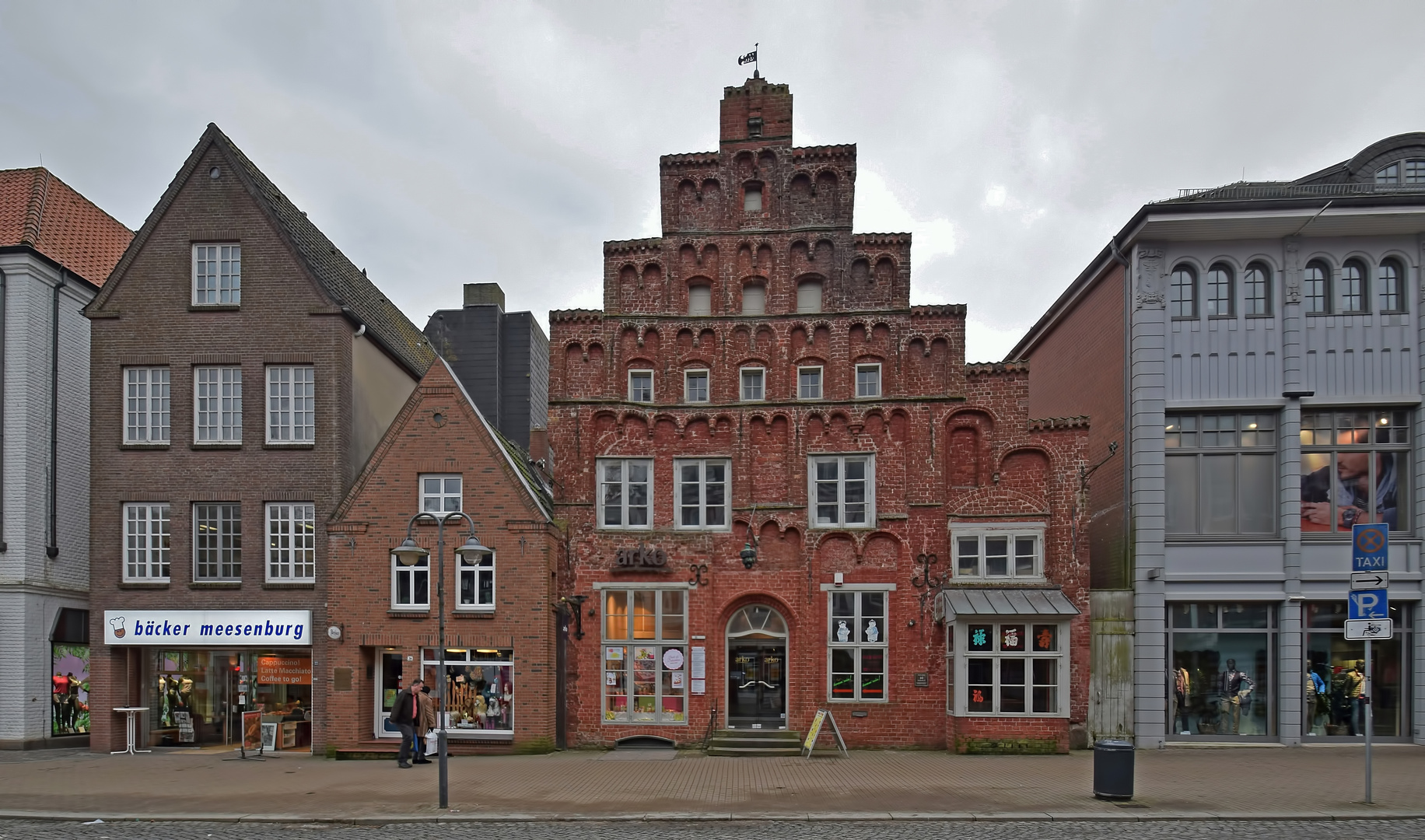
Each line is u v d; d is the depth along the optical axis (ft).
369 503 83.56
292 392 87.61
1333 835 48.06
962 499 83.92
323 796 59.67
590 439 87.04
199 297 88.84
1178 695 81.97
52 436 91.45
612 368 87.71
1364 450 82.89
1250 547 82.23
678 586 84.38
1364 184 86.94
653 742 82.89
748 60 91.20
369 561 82.99
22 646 86.63
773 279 88.58
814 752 78.69
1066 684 77.92
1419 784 61.31
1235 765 69.72
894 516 83.97
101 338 88.43
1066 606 78.84
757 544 85.05
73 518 93.91
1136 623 81.46
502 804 56.29
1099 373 92.73
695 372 88.53
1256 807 53.67
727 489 86.38
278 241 88.43
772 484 86.28
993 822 51.26
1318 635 81.87
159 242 89.04
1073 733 79.87
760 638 84.94
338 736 80.64
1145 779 63.31
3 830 51.88
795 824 51.03
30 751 85.56
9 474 88.33
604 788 61.52
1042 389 113.91
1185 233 83.05
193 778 67.77
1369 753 55.31
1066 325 103.65
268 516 86.48
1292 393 82.17
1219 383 83.25
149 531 86.94
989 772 67.36
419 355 111.34
